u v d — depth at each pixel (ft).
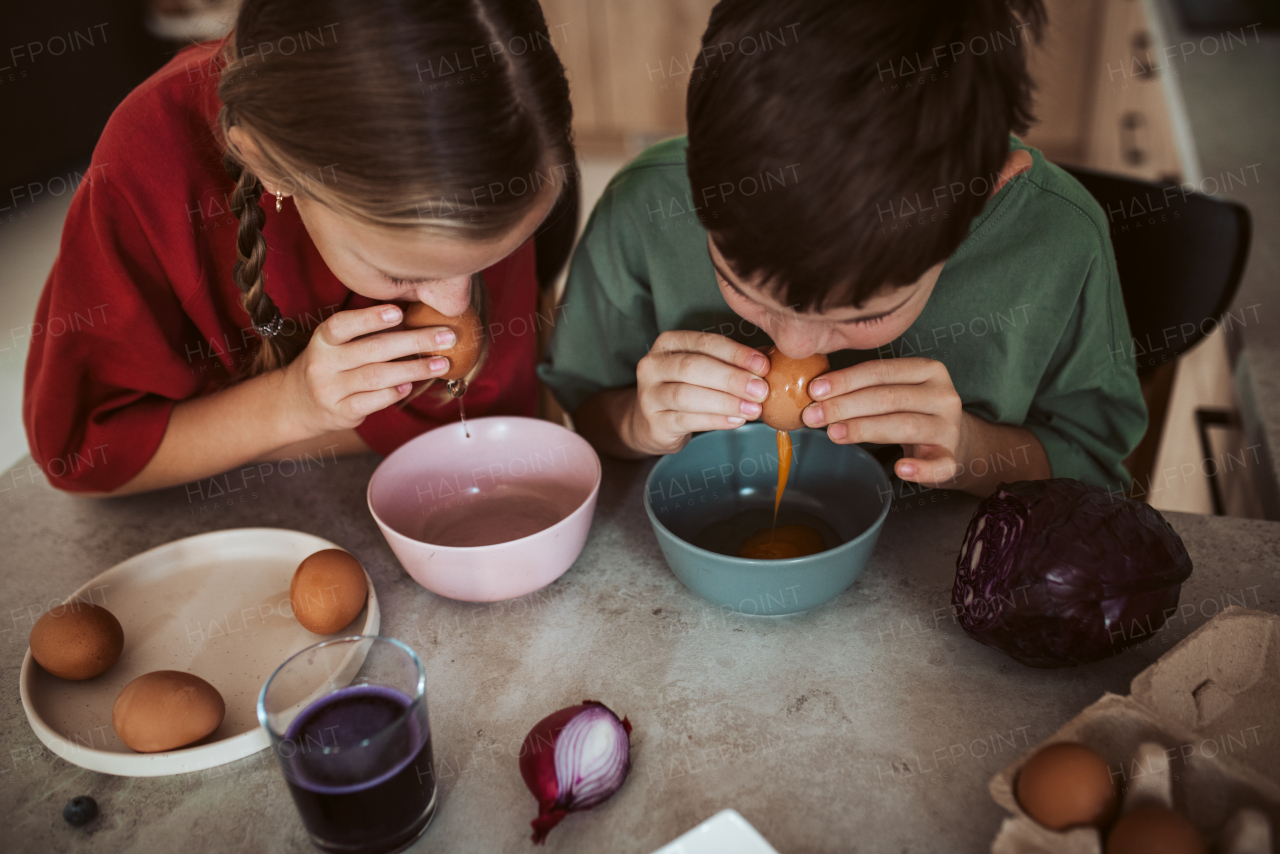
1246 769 1.99
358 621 2.84
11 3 12.81
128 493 3.57
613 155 13.84
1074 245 3.17
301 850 2.20
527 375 4.03
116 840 2.24
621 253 3.65
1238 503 4.75
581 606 2.89
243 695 2.63
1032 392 3.42
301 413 3.17
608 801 2.26
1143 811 1.90
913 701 2.48
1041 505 2.45
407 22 2.15
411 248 2.34
